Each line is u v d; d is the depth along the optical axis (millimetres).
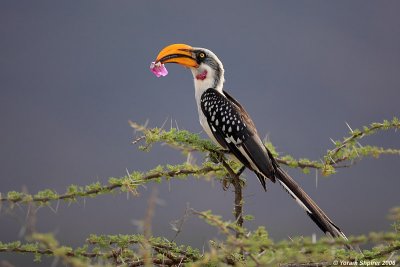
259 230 3922
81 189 4543
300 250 3893
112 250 4418
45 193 4406
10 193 4266
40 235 3561
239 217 5066
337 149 5203
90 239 4445
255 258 3762
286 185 5871
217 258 3943
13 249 4285
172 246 4613
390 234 3758
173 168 5074
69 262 3633
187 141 5594
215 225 3969
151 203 3676
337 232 5484
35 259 4266
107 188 4648
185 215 4062
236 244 3785
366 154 5148
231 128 6480
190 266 3916
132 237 4480
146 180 4941
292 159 5566
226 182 5855
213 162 5719
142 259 4453
